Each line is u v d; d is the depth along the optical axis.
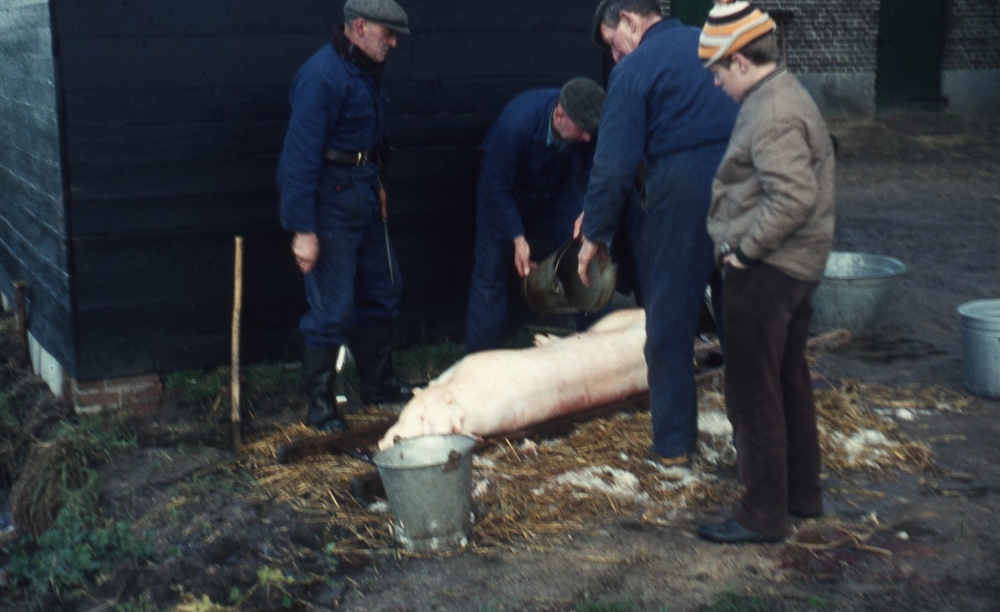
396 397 4.87
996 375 4.67
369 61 4.23
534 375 4.26
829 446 4.05
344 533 3.54
